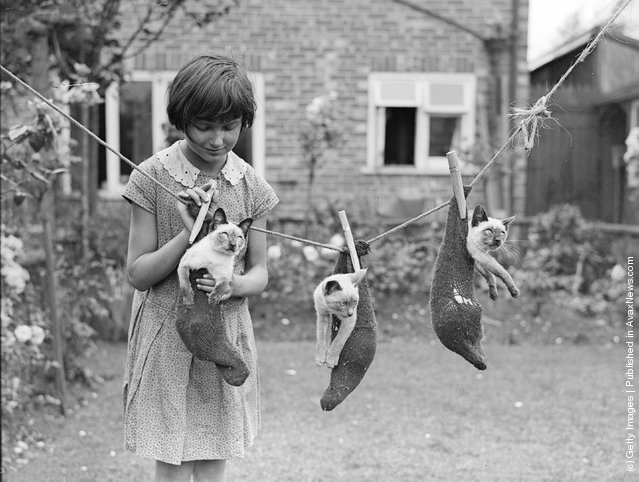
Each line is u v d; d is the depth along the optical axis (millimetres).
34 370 4930
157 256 2240
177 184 2393
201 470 2467
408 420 4684
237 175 2475
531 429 4539
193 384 2373
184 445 2340
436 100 8844
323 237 7910
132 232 2416
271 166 8734
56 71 5406
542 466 3920
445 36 8820
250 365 2482
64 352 5297
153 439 2328
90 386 5383
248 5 8570
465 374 5824
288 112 8727
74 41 5234
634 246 7930
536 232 8547
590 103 9188
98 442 4262
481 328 2129
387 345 6824
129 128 8500
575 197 9492
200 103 2104
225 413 2398
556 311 7816
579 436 4402
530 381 5641
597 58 8477
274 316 7367
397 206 8719
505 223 2148
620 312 7637
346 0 8703
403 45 8797
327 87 8742
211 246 2100
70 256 5938
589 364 6215
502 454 4102
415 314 7598
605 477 3754
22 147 4406
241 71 2209
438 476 3770
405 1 8664
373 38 8758
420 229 8344
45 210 4785
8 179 4125
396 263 7891
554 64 9289
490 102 8875
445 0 8820
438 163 8961
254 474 3779
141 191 2393
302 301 7520
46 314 5031
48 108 3803
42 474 3715
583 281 8352
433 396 5207
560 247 8359
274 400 5059
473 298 2117
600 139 9398
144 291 2412
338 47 8734
